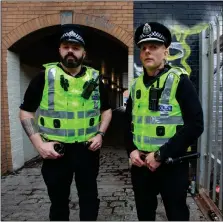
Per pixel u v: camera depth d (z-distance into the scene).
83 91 2.82
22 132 6.53
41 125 2.87
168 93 2.48
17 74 6.27
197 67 5.59
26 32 5.75
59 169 2.83
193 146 5.09
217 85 3.92
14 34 5.77
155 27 2.50
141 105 2.61
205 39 4.42
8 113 5.93
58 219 2.90
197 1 5.57
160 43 2.50
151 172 2.63
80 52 2.77
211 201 4.10
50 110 2.80
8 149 5.98
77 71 2.87
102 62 11.59
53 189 2.85
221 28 5.54
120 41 5.67
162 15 5.61
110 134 11.74
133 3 5.62
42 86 2.82
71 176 2.93
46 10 5.70
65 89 2.78
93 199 2.90
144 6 5.61
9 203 4.41
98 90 2.96
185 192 2.55
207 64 4.42
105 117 3.11
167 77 2.50
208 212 3.85
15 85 6.18
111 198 4.53
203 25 5.58
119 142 9.86
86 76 2.88
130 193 4.74
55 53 8.16
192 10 5.59
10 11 5.75
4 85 5.86
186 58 5.60
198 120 2.39
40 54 7.63
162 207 4.13
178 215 2.51
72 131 2.81
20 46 6.11
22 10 5.73
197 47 5.59
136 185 2.72
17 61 6.27
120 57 10.37
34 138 2.80
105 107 3.14
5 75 5.85
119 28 5.62
